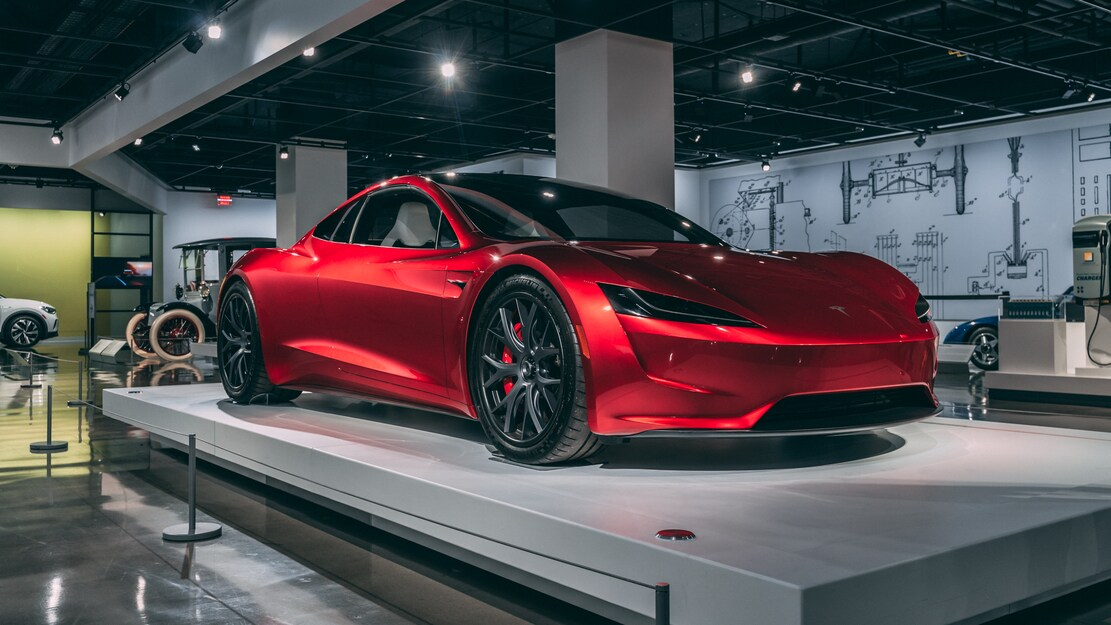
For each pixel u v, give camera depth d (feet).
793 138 50.55
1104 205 40.96
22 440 15.94
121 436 16.44
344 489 8.40
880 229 50.31
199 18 28.76
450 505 6.99
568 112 27.37
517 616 6.50
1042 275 43.32
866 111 44.16
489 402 8.17
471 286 8.38
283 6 24.59
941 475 7.43
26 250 66.28
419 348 9.05
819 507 6.28
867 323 7.63
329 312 10.44
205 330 36.14
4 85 39.65
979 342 30.42
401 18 28.94
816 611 4.54
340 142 48.91
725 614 4.87
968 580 5.30
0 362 39.88
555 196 10.04
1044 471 7.60
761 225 57.00
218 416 11.43
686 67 35.42
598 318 7.25
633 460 8.12
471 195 9.68
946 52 35.63
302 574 7.62
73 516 9.95
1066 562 5.93
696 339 7.00
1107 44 31.45
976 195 45.85
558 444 7.54
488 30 31.89
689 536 5.48
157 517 9.82
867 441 9.22
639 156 26.78
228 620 6.54
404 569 7.72
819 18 29.60
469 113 43.29
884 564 4.90
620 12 25.64
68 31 30.83
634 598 5.44
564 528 5.93
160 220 66.23
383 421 10.85
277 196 49.34
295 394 12.58
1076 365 20.83
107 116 39.29
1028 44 35.50
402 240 10.01
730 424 7.04
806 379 7.14
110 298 68.54
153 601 7.00
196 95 30.22
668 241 9.33
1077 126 41.83
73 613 6.75
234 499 10.64
